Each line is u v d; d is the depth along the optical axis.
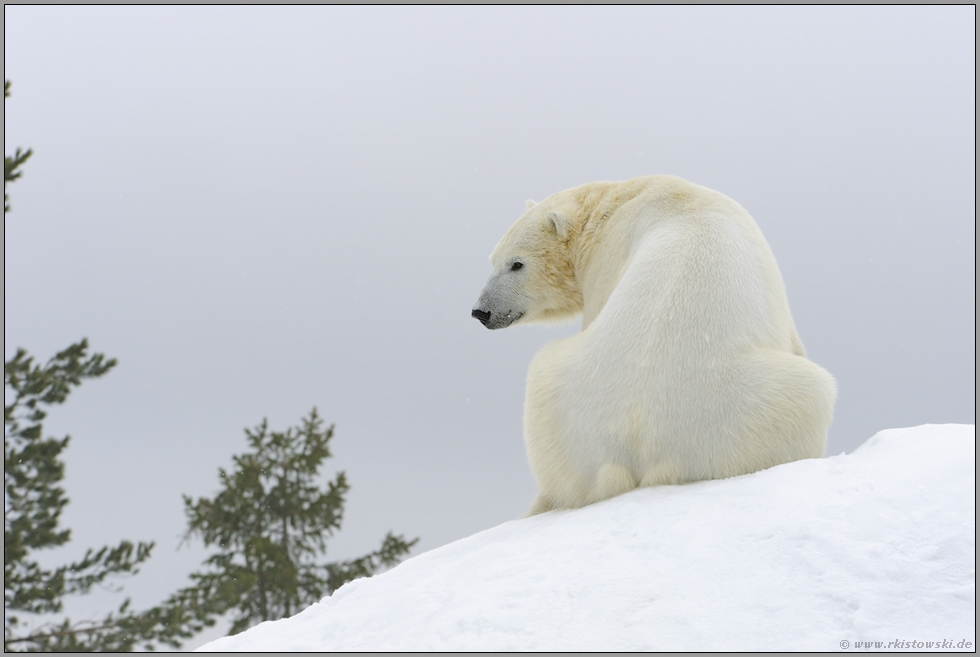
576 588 7.02
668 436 9.02
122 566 30.61
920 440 8.37
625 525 7.98
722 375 8.99
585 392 9.68
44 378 28.09
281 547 41.75
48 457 28.86
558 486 10.03
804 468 8.20
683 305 9.38
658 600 6.66
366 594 8.88
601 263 11.83
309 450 44.06
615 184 12.55
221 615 35.97
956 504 6.98
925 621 6.06
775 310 9.82
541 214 13.05
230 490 42.75
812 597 6.42
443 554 9.67
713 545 7.16
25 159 23.69
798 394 8.82
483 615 6.94
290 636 8.13
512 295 13.22
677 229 10.35
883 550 6.69
